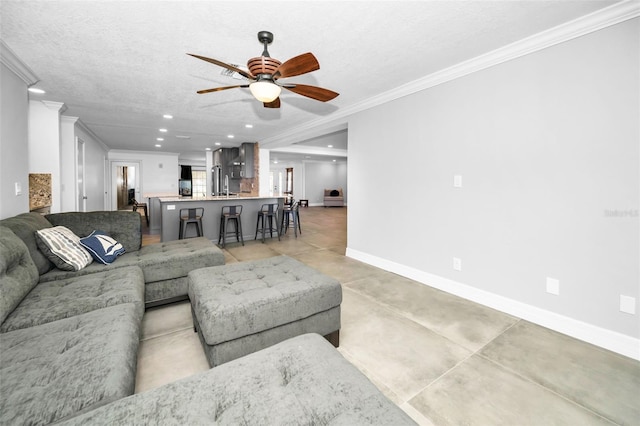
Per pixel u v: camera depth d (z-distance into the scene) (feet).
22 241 6.38
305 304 6.09
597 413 4.71
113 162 30.14
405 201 11.45
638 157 6.15
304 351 4.14
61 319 5.11
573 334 7.09
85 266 7.81
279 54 8.47
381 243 12.75
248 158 25.75
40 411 2.98
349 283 10.90
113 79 10.48
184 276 8.95
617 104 6.37
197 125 18.16
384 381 5.48
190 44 7.96
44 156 12.98
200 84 11.00
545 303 7.61
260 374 3.62
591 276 6.84
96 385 3.35
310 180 48.78
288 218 22.52
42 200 12.92
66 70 9.65
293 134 19.16
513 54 7.93
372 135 12.83
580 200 6.95
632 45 6.15
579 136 6.92
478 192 8.98
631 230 6.29
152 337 7.06
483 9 6.33
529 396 5.08
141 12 6.48
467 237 9.34
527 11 6.41
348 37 7.52
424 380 5.50
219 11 6.42
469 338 7.00
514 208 8.14
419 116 10.72
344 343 6.79
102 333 4.45
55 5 6.23
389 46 7.99
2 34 7.41
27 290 5.85
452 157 9.67
